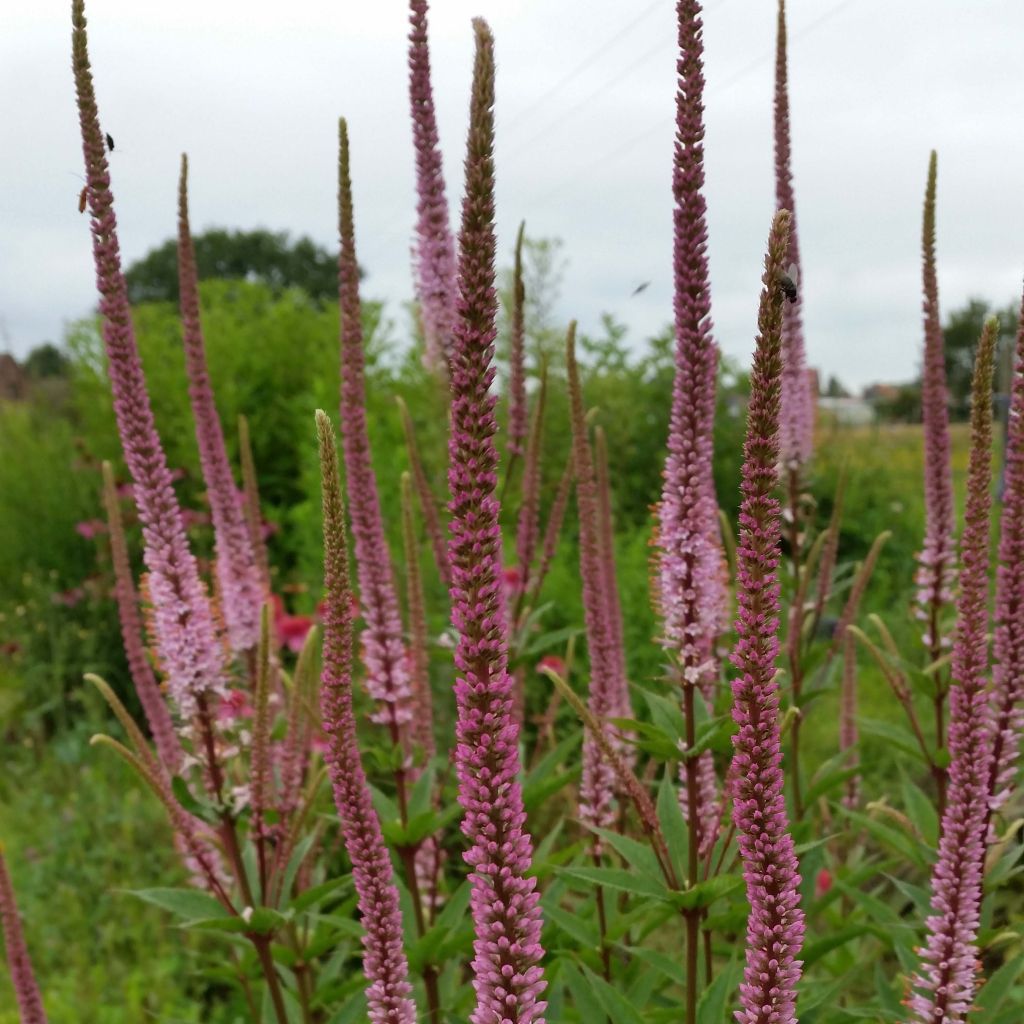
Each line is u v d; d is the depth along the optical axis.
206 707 3.03
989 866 2.75
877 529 11.02
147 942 5.89
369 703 5.72
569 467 4.14
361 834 1.99
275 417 11.70
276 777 3.22
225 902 2.96
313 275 35.09
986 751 2.23
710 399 2.72
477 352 1.29
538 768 3.47
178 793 2.93
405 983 2.04
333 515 1.87
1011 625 2.53
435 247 3.73
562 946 3.40
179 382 11.31
